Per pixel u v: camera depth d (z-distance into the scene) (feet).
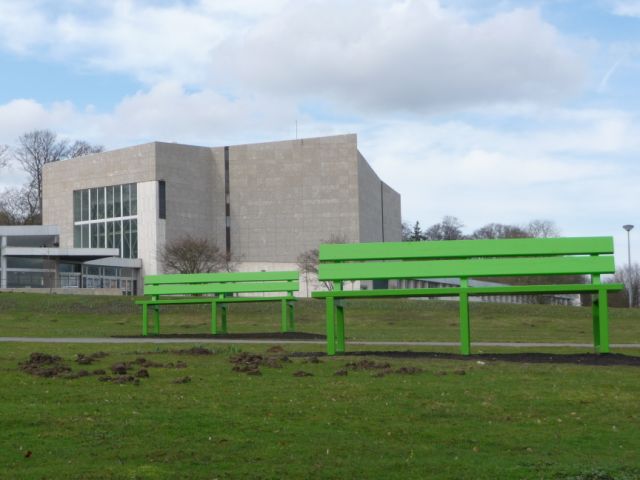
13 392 41.88
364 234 339.16
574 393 42.57
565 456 30.81
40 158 385.70
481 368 52.37
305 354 64.08
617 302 332.80
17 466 28.58
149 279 110.73
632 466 29.27
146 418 35.88
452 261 61.98
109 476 27.37
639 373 49.83
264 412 37.60
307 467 28.76
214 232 338.54
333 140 328.70
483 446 32.22
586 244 60.64
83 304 173.58
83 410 37.45
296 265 326.24
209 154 340.39
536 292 60.90
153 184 318.65
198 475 27.68
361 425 35.35
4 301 174.19
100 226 334.85
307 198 330.34
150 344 76.89
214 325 106.83
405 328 139.85
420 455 30.71
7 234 261.85
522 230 492.95
